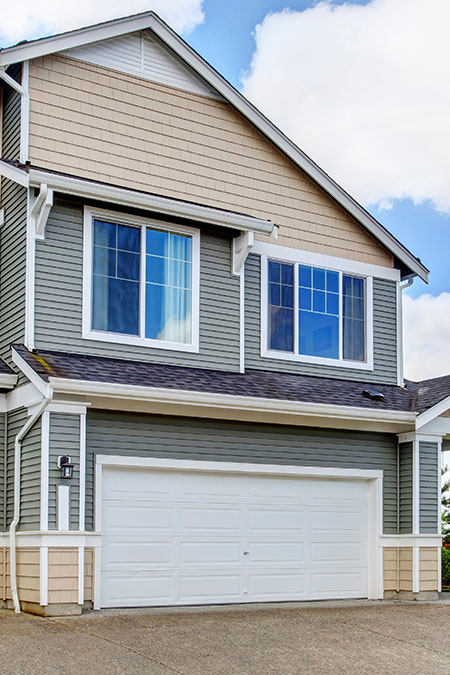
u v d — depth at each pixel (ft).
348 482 42.80
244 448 39.42
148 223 39.70
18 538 34.12
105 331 37.83
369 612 36.78
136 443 36.37
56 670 23.52
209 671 24.35
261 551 39.32
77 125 39.63
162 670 24.08
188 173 42.60
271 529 39.83
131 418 36.42
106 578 34.88
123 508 35.86
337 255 47.01
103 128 40.34
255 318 43.19
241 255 41.78
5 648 25.86
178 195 42.06
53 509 32.96
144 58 42.24
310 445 41.52
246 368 42.34
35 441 33.91
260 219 42.09
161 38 42.37
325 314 45.98
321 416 39.73
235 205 43.88
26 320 35.78
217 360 40.86
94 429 35.45
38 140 38.45
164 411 36.70
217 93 44.27
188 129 43.04
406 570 42.65
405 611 37.47
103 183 37.32
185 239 40.91
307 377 44.37
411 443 43.62
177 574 36.70
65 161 39.01
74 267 37.32
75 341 36.81
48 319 36.29
